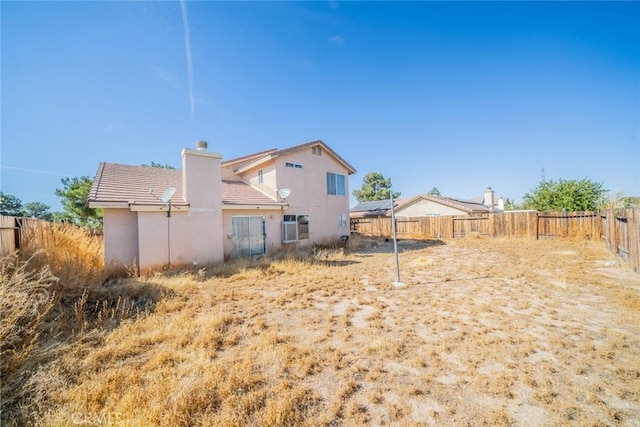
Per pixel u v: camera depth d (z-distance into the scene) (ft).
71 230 27.89
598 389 9.20
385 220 76.43
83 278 19.75
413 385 9.55
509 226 58.65
